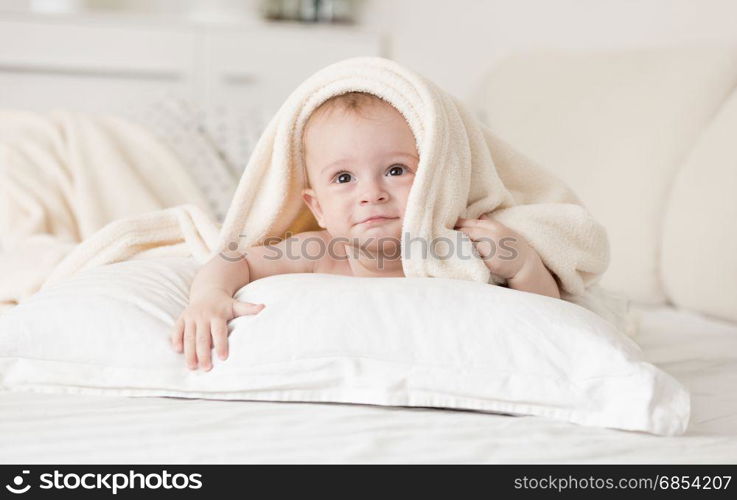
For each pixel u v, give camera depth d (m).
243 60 3.15
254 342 0.92
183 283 1.05
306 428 0.82
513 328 0.89
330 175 1.06
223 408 0.89
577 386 0.86
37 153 1.75
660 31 2.10
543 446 0.80
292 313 0.92
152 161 1.82
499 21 2.73
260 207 1.15
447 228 1.05
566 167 1.90
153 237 1.22
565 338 0.88
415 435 0.81
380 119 1.03
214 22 3.24
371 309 0.92
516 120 2.15
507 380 0.88
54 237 1.56
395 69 1.05
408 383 0.89
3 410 0.86
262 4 3.39
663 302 1.68
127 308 0.96
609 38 2.28
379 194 1.03
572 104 1.97
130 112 2.03
